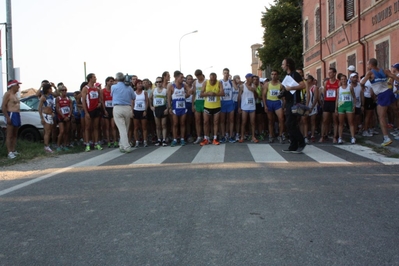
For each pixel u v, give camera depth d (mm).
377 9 15344
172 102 10867
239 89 11578
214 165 7141
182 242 3572
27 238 3811
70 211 4617
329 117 11008
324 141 11133
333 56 21359
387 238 3580
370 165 6938
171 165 7340
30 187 6027
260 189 5316
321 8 23344
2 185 6418
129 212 4477
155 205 4711
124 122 9938
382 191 5164
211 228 3902
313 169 6629
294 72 8328
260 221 4070
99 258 3295
